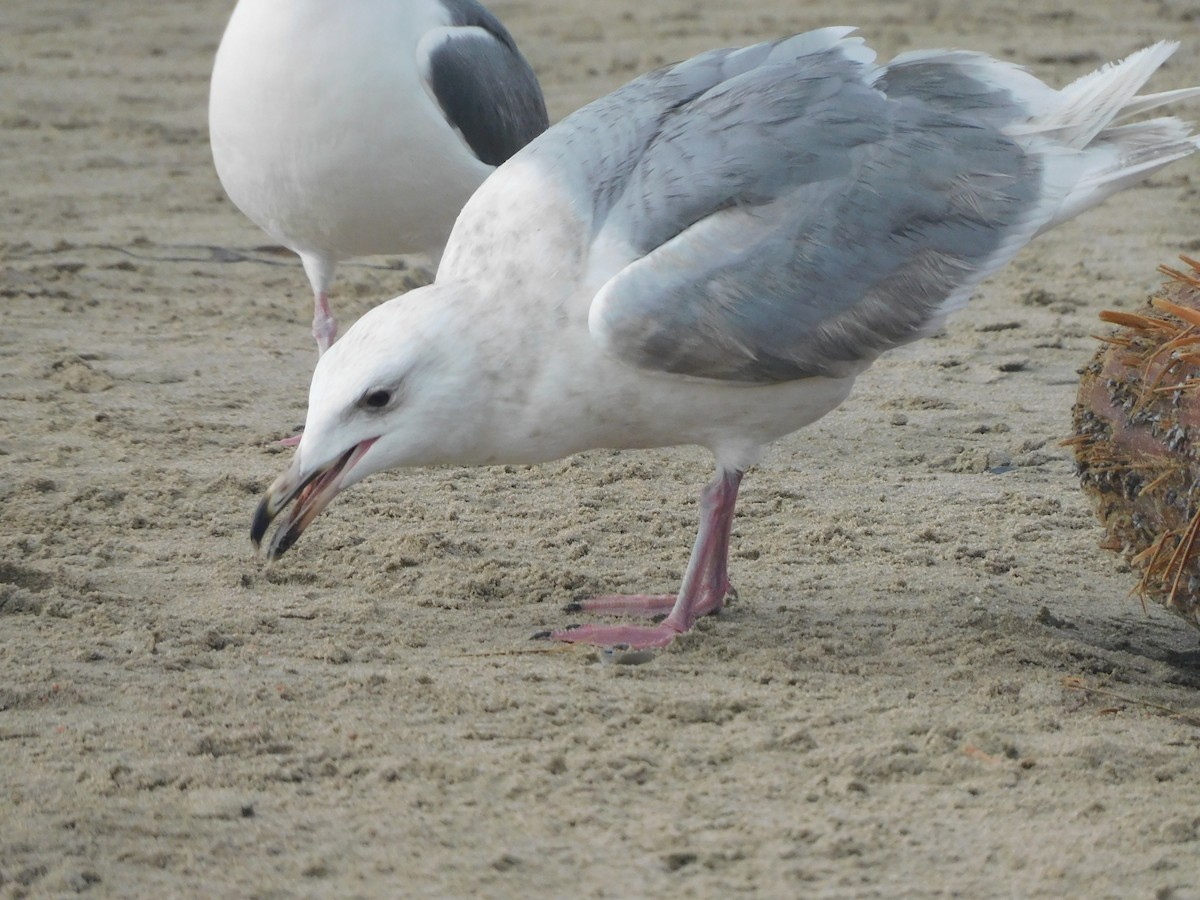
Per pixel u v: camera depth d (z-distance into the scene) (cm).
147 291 1952
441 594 1142
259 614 1088
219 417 1524
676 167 1036
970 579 1182
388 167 1449
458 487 1365
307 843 785
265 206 1499
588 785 841
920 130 1068
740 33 3325
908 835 795
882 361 1720
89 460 1395
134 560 1184
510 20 3522
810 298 1023
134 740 889
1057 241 2162
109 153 2639
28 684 952
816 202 1037
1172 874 761
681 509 1323
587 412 1033
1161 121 1091
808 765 868
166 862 768
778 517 1305
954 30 3281
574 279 1012
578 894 740
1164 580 1016
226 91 1448
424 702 943
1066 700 968
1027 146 1078
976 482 1390
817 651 1036
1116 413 1034
